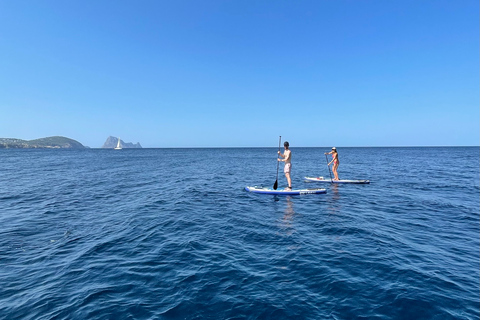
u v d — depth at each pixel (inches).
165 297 174.7
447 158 2158.0
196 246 262.2
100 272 209.9
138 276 202.8
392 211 409.1
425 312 158.6
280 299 171.8
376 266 218.2
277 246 263.3
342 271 209.5
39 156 2819.9
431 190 607.2
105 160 2064.5
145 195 546.0
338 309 161.6
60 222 350.9
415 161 1766.7
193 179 831.1
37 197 530.9
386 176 892.6
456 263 225.3
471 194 554.9
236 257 236.7
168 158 2459.4
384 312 158.7
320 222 347.6
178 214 386.0
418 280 195.6
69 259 234.8
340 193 569.9
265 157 2677.2
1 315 157.1
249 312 158.6
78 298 174.4
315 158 2294.5
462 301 169.5
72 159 2209.6
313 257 236.1
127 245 266.2
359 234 298.7
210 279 197.5
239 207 435.2
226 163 1705.2
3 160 2006.6
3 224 342.3
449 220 359.6
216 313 158.1
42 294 179.9
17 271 213.5
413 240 281.0
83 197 528.7
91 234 302.0
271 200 495.2
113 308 163.0
